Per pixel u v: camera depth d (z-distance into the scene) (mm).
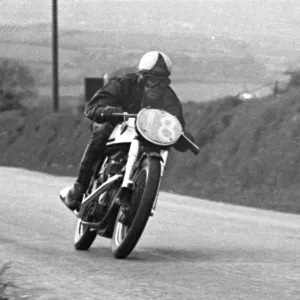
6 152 86688
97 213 21562
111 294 15883
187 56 144125
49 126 83500
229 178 50906
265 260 20562
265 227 29406
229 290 16250
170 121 20891
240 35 158625
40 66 130125
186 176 54719
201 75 118688
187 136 22375
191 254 21828
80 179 22406
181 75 119875
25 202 36781
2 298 14906
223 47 150125
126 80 21906
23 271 18641
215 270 18766
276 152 50438
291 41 145500
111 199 21328
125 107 21953
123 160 21344
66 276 17969
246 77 113000
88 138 76875
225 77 115000
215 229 28516
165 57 22078
